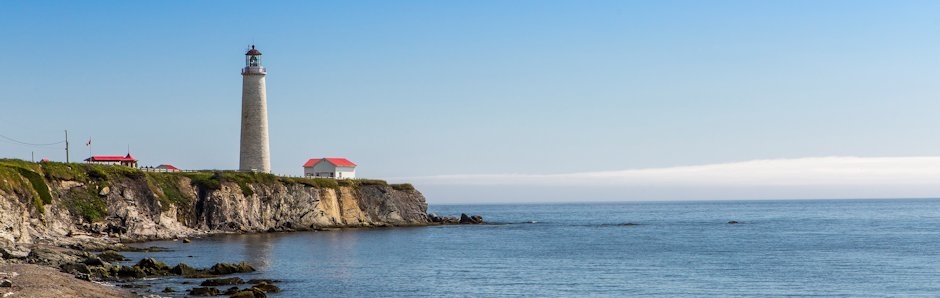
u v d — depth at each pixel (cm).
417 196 17775
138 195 11869
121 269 6806
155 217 11875
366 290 6756
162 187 12538
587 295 6644
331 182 15725
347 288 6831
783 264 9019
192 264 8212
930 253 10400
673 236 14500
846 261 9331
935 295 6619
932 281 7462
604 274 8025
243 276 7238
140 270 6838
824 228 17650
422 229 15862
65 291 5247
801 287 7106
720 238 13912
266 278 7250
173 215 12350
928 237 13900
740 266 8825
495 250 10744
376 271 8069
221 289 6238
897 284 7281
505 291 6831
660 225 19638
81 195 11012
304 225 14600
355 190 16225
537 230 16400
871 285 7219
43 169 10662
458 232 15050
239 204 13475
